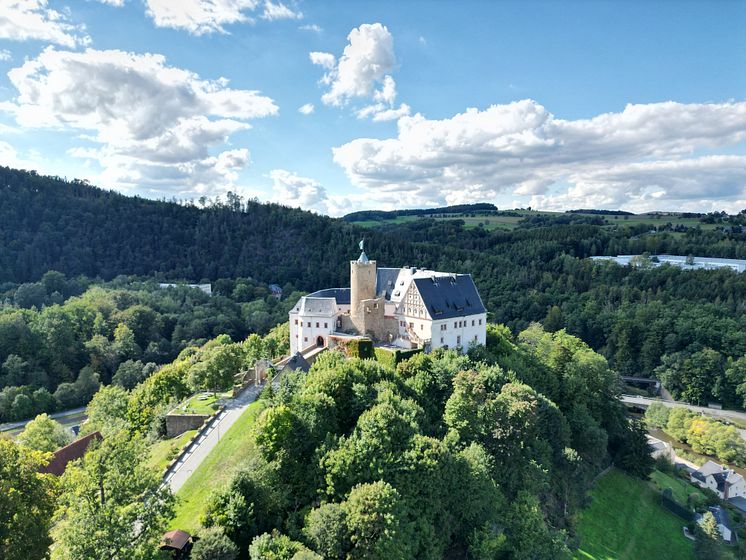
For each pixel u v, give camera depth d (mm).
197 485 69125
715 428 153625
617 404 135000
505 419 85625
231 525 54125
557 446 100375
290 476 66500
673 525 107062
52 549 53438
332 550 53312
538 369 131875
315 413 73375
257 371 114500
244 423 87250
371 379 89688
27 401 150375
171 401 107375
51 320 185500
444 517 67375
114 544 44844
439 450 68500
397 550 54188
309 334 133500
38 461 54125
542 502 89250
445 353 112812
